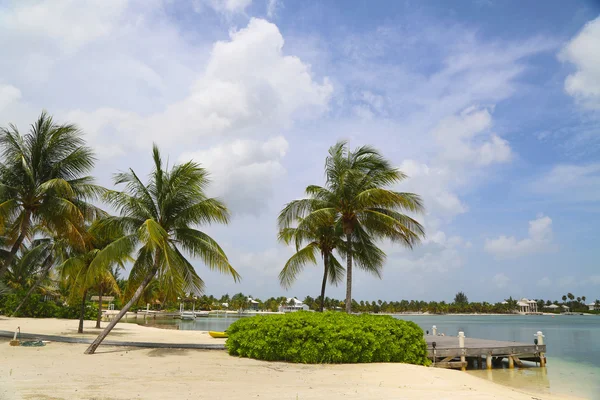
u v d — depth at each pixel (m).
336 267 25.27
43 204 17.91
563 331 61.66
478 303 187.50
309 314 16.31
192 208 16.73
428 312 188.50
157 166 17.08
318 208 19.95
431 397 9.77
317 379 11.55
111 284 30.44
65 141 18.61
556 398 13.25
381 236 20.34
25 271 35.53
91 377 10.75
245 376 11.69
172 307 102.81
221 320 81.62
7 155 17.73
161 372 11.99
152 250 17.42
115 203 16.23
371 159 20.27
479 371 20.30
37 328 30.64
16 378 10.22
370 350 14.90
